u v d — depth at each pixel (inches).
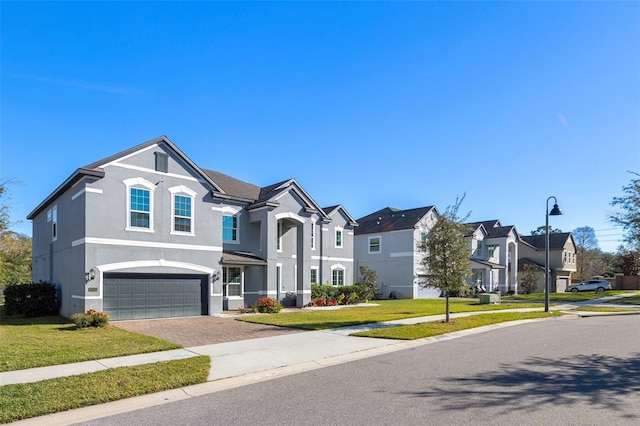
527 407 255.8
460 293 668.1
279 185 1090.7
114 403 273.3
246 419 242.1
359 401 271.1
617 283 2000.5
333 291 1122.0
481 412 247.8
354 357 414.3
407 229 1459.2
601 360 388.5
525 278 1827.0
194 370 343.6
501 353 425.7
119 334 545.6
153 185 761.6
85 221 683.4
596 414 242.8
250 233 1039.0
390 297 1486.2
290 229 1103.6
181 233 790.5
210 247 831.1
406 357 410.9
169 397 285.7
